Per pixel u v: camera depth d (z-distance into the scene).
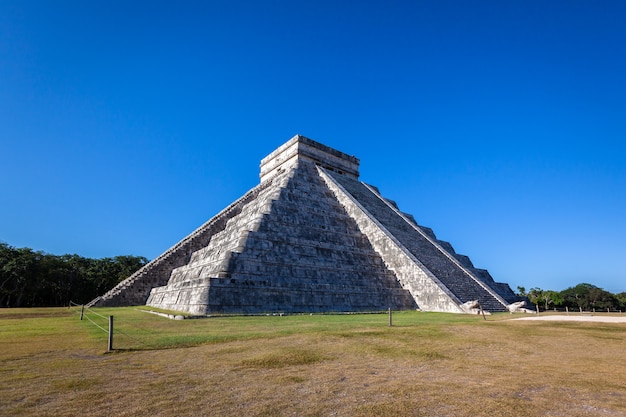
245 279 19.98
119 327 13.23
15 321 16.17
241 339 10.39
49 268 46.06
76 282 48.75
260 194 32.06
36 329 12.91
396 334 11.23
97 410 4.96
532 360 8.22
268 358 8.04
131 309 23.41
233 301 19.08
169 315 17.03
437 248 32.31
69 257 49.91
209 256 23.98
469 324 13.90
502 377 6.72
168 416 4.77
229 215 34.91
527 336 11.17
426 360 8.15
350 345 9.56
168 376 6.70
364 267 25.94
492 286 35.25
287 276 21.75
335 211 30.64
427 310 24.70
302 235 25.00
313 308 21.50
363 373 7.00
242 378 6.59
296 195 28.25
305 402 5.32
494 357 8.52
